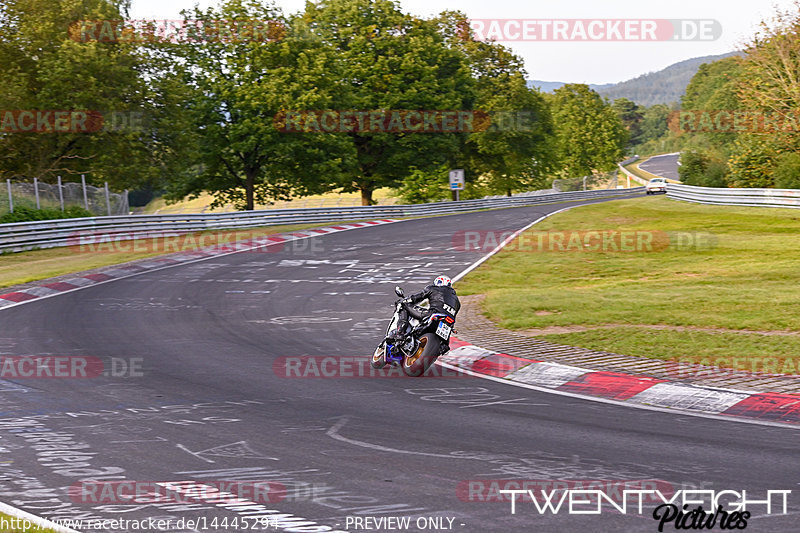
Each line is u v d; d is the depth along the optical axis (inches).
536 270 826.8
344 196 3570.4
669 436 280.2
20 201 1171.3
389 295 690.8
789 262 783.1
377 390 362.6
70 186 1279.5
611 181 3991.1
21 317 582.9
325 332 522.3
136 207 3582.7
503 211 1745.8
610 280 752.3
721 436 279.6
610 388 358.9
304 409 326.0
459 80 2386.8
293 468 245.4
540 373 392.2
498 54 2701.8
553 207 1847.9
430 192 2185.0
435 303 406.0
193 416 314.0
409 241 1143.6
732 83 1701.5
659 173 4744.1
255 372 402.9
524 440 276.5
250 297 685.3
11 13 1588.3
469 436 282.2
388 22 2260.1
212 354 450.3
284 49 1962.4
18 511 205.2
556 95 4126.5
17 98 1462.8
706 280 702.5
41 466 248.8
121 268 883.4
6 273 855.1
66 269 878.4
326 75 1991.9
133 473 241.4
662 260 858.8
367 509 209.2
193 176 2158.0
